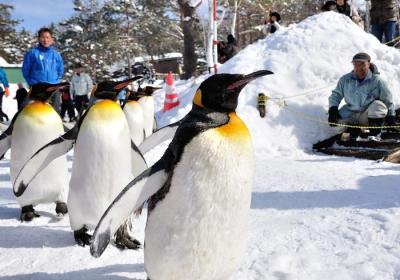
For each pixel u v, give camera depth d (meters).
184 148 2.12
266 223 3.47
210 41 15.49
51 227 3.70
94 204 2.98
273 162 6.05
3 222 3.84
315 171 5.20
